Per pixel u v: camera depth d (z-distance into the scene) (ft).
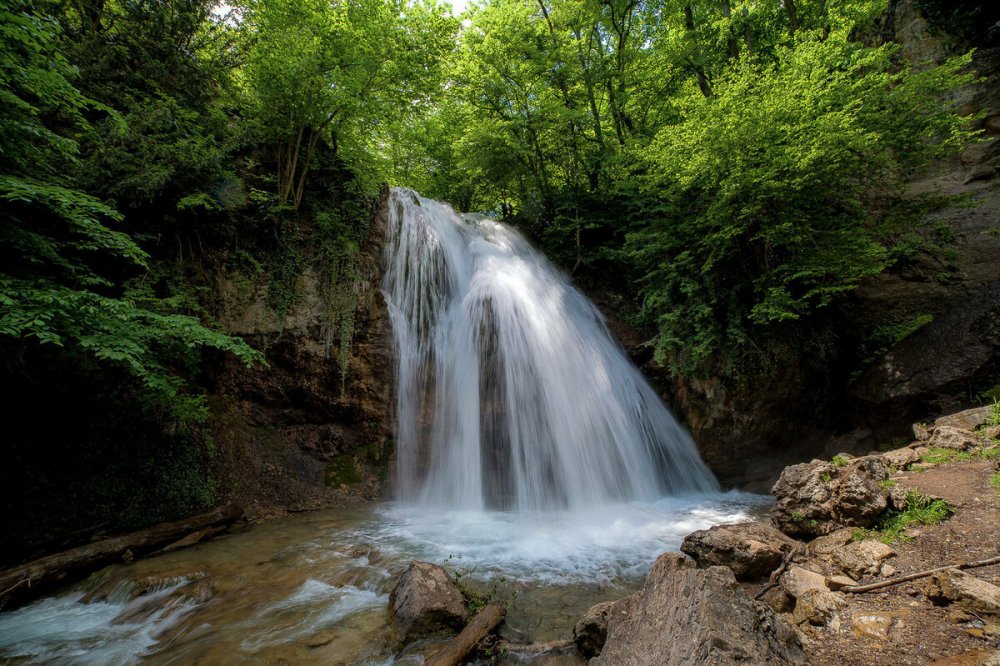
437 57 41.16
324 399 33.96
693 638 9.17
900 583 12.08
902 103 30.53
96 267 27.53
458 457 33.83
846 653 10.09
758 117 28.63
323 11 36.58
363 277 36.45
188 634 14.94
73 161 24.40
